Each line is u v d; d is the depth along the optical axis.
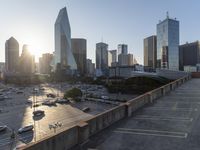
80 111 74.88
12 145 39.72
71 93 101.25
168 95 20.09
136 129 9.78
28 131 48.31
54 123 55.09
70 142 7.71
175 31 186.50
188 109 13.90
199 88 25.47
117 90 121.25
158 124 10.54
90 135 8.86
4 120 60.25
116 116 11.12
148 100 16.20
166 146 7.73
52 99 101.69
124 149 7.56
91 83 187.25
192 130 9.52
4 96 114.38
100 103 93.56
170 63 181.12
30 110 76.00
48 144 6.75
